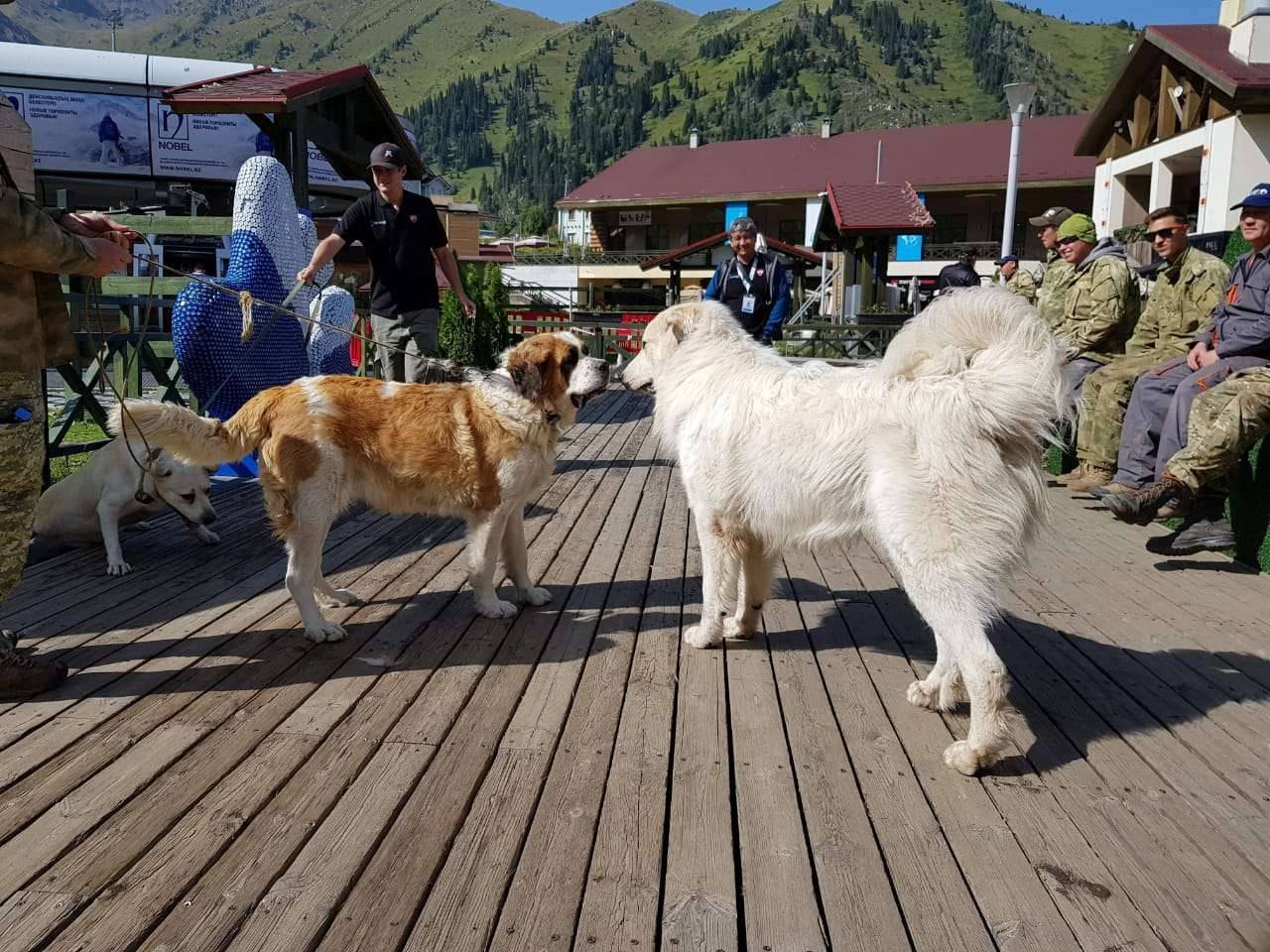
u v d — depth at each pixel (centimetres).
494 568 417
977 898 221
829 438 319
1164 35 1528
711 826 250
